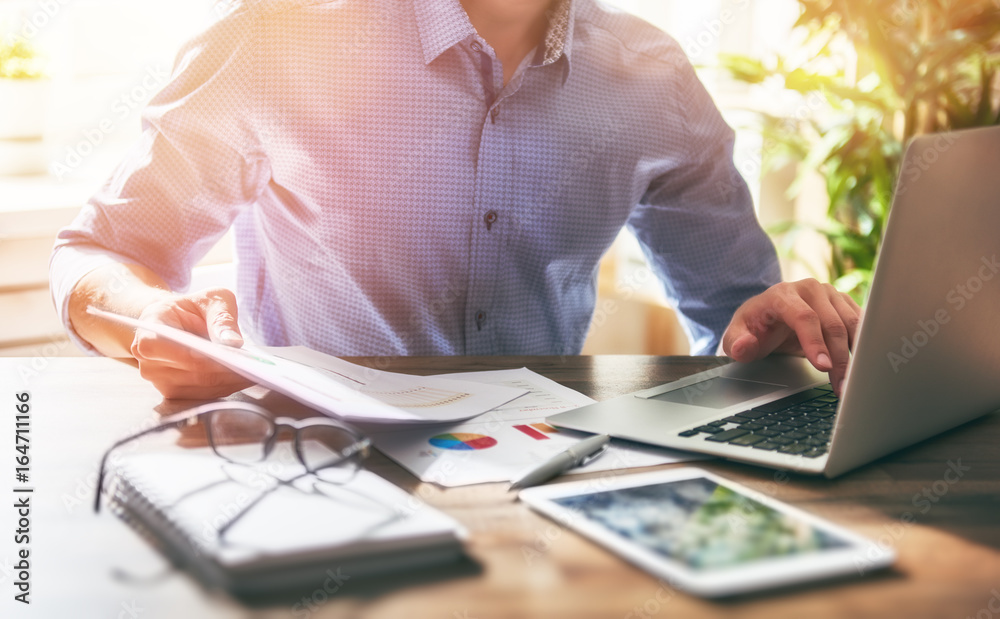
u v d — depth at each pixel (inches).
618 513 19.2
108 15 79.8
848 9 78.5
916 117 77.9
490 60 41.0
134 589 15.7
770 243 50.7
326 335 43.9
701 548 17.3
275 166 41.9
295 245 43.6
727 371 33.8
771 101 93.4
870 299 20.9
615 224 46.7
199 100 39.4
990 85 77.6
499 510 20.1
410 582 16.3
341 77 40.6
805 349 30.4
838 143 80.6
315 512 18.1
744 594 15.9
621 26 47.2
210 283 54.4
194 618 14.7
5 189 71.9
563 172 43.6
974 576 17.1
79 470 21.9
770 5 95.7
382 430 25.6
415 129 41.2
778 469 23.5
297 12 40.1
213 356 24.3
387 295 42.9
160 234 40.0
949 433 27.7
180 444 23.3
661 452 24.8
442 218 42.1
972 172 22.6
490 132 41.8
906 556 18.0
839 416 21.8
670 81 47.2
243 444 23.4
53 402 27.9
